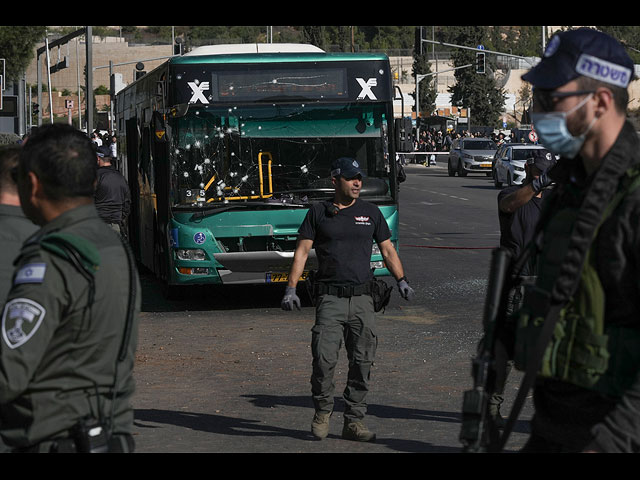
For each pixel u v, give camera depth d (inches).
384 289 269.4
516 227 283.6
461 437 117.8
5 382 114.0
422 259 728.3
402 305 522.0
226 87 506.0
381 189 511.8
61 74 4867.1
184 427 281.3
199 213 502.3
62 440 118.6
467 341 415.8
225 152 506.3
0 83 1202.0
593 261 114.3
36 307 115.0
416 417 291.0
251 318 489.7
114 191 561.6
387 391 326.0
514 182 1556.3
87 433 118.3
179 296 557.3
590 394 116.0
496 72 4909.0
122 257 123.5
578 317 115.7
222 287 615.2
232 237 507.5
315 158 509.4
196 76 504.7
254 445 261.3
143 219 633.6
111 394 121.3
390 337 426.6
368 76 512.4
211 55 507.5
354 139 511.5
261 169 507.2
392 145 513.0
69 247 117.5
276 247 509.7
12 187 153.3
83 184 123.3
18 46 1792.6
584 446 116.7
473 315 485.7
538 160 275.6
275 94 508.1
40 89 2146.9
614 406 113.7
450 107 4446.4
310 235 272.7
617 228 112.2
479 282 605.0
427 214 1144.8
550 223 121.3
